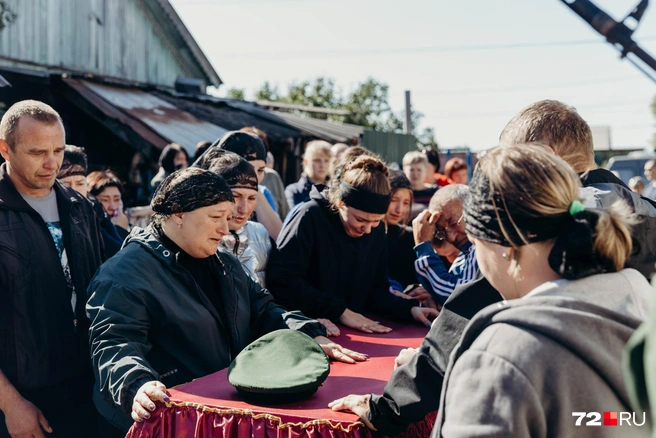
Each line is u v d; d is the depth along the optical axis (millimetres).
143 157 8461
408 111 17797
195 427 1751
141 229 2414
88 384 2822
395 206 3682
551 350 1246
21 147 2570
